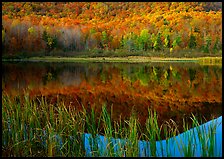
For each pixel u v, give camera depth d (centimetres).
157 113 629
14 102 398
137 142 300
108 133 311
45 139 339
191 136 290
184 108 717
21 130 332
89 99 866
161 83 1238
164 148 313
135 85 1198
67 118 356
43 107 392
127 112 600
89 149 331
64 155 316
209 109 684
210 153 273
